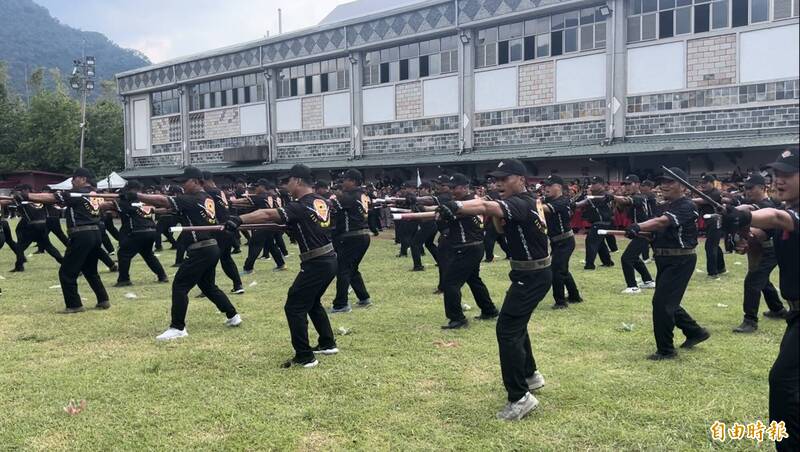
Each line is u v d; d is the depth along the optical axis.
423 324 7.85
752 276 7.16
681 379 5.57
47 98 46.53
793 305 3.61
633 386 5.41
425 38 24.59
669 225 5.93
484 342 6.93
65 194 8.45
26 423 4.84
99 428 4.75
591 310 8.45
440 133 24.53
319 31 27.44
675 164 19.34
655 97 19.66
